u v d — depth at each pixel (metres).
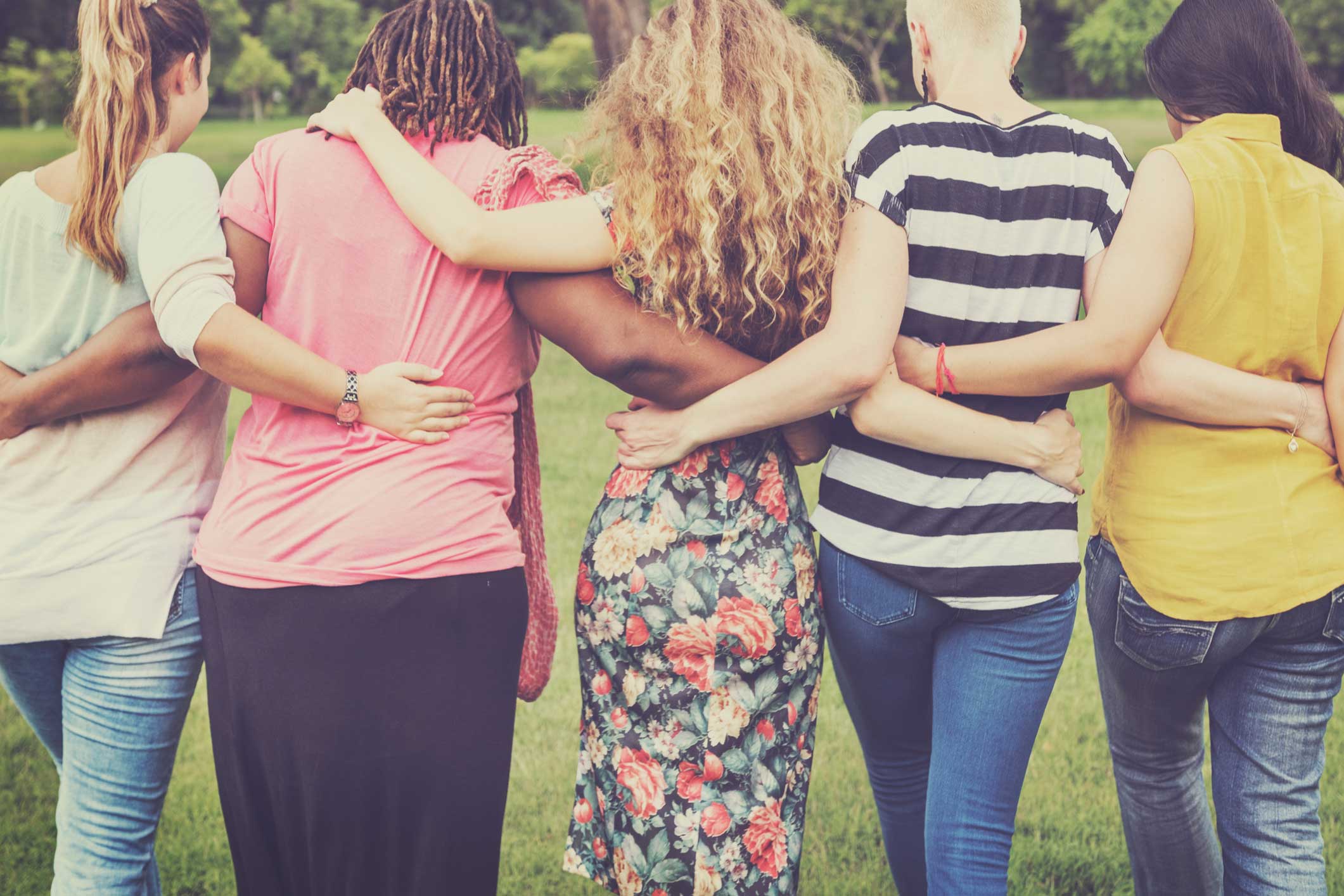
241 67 45.59
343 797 1.82
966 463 1.98
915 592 2.01
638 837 1.99
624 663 2.01
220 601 1.87
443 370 1.87
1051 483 2.00
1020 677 2.03
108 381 1.92
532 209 1.86
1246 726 2.06
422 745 1.82
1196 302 1.98
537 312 1.91
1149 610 2.03
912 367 1.98
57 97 42.59
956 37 1.99
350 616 1.80
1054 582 1.99
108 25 1.88
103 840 2.05
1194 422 2.01
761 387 1.91
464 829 1.85
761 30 1.93
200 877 2.82
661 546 1.97
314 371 1.80
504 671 1.90
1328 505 1.99
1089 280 1.98
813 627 2.03
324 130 1.89
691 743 1.97
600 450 6.04
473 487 1.89
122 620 1.97
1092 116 23.55
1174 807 2.21
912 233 1.94
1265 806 2.04
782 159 1.87
